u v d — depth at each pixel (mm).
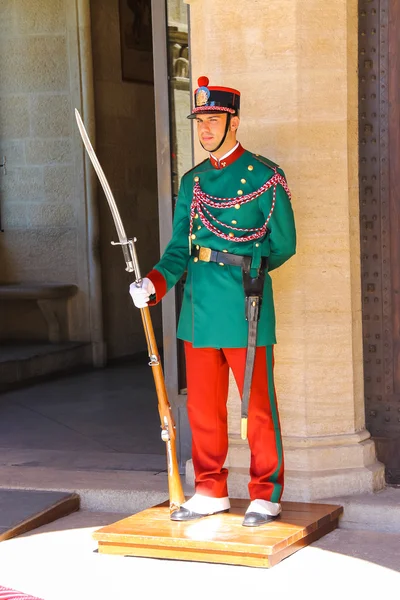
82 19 21328
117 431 15422
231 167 10148
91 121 21484
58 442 14766
